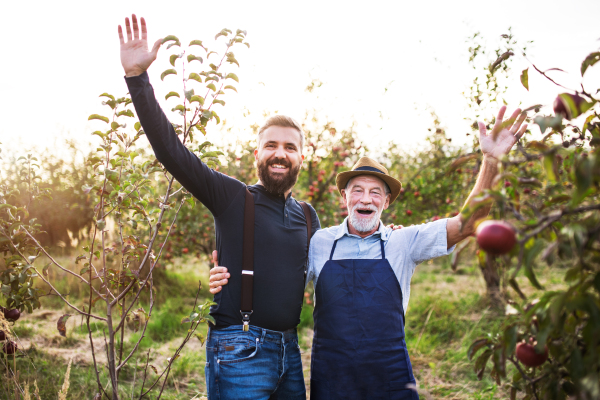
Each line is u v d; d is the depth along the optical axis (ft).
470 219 6.29
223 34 6.32
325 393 6.33
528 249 3.19
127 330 14.75
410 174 21.16
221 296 6.42
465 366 11.99
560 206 3.60
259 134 7.29
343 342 6.37
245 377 6.04
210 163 7.21
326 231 7.30
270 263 6.49
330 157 20.51
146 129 5.70
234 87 6.40
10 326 8.57
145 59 5.56
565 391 3.84
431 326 15.20
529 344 4.07
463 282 23.94
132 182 6.59
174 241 20.90
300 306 6.82
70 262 20.01
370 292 6.56
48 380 9.80
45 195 8.80
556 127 3.15
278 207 6.99
